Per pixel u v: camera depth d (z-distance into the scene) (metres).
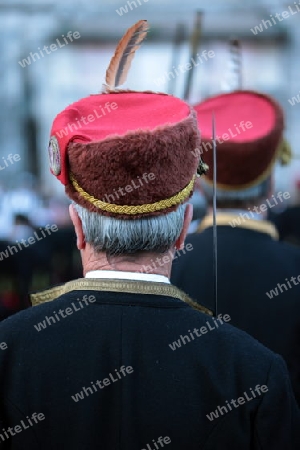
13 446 4.00
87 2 32.16
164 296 4.19
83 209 4.12
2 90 33.78
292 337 6.90
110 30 32.78
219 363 4.05
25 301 16.19
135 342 4.07
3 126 34.03
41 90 33.84
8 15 32.50
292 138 32.19
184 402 3.99
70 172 4.12
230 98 7.73
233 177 7.16
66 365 4.04
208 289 7.11
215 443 3.95
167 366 4.03
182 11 30.78
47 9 32.38
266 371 4.02
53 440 3.98
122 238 4.07
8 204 19.88
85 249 4.27
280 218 13.88
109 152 3.94
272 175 7.42
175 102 4.36
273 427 3.96
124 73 4.93
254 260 7.09
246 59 32.31
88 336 4.08
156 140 3.94
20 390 4.01
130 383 4.01
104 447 3.97
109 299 4.15
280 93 32.47
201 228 7.59
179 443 3.96
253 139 7.13
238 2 31.17
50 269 17.06
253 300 6.97
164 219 4.09
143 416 3.98
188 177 4.13
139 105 4.41
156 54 30.95
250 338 4.20
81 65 33.50
